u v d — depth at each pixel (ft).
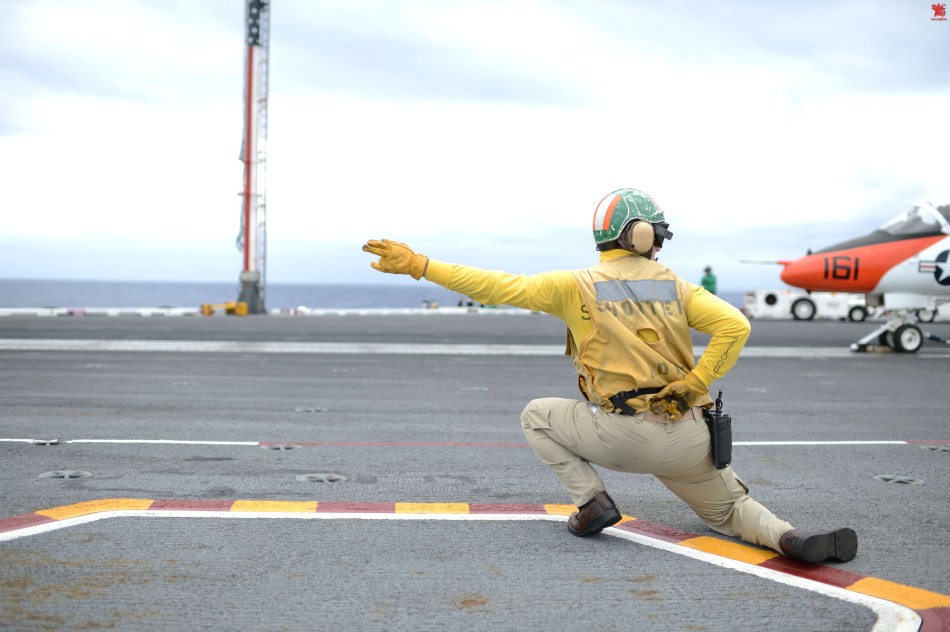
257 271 100.12
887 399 31.04
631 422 11.27
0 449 18.99
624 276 11.43
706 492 12.21
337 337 59.47
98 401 27.07
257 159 98.63
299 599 10.02
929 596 10.47
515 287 11.25
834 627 9.43
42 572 10.71
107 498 14.65
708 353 11.02
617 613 9.77
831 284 48.49
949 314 109.91
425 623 9.36
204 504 14.35
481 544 12.40
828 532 11.24
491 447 20.53
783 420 25.85
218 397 28.68
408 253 11.00
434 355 46.98
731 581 10.92
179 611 9.55
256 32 95.76
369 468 17.83
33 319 80.38
